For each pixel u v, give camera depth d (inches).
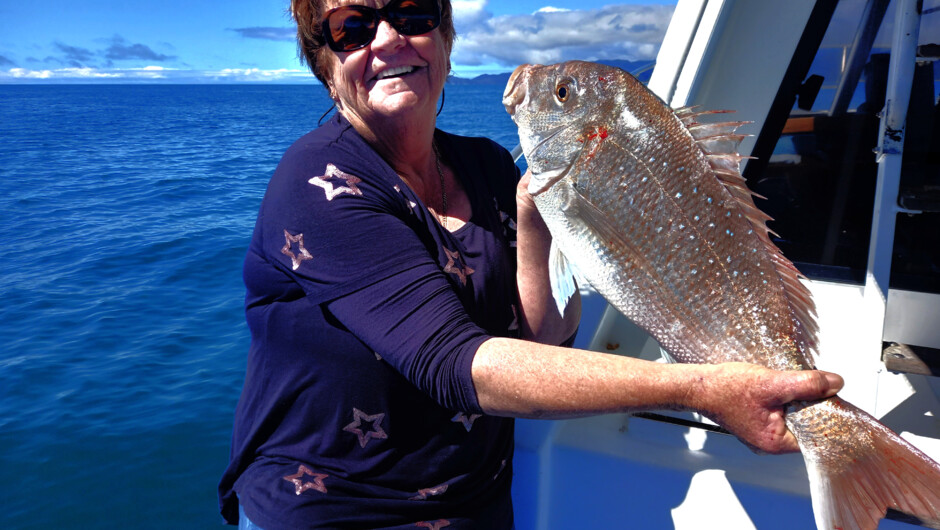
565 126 48.1
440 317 42.3
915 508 38.4
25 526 175.3
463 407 42.5
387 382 48.0
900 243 89.4
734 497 59.7
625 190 46.6
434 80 51.2
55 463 201.9
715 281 45.5
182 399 240.1
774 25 92.0
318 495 49.5
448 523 52.2
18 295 362.0
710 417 40.1
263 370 51.6
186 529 173.2
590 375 39.6
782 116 95.0
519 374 39.9
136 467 199.3
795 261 98.5
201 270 409.1
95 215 589.6
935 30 83.7
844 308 84.5
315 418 49.9
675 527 61.0
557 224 49.4
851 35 90.1
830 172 95.2
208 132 1673.2
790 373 38.1
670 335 47.4
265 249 47.4
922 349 74.0
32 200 672.4
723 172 45.7
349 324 44.2
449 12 53.9
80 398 241.6
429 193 55.1
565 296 50.6
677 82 86.0
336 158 47.3
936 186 91.1
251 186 765.9
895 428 70.9
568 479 64.1
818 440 39.4
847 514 39.3
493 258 54.2
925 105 90.3
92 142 1376.7
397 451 50.5
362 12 47.6
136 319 323.0
